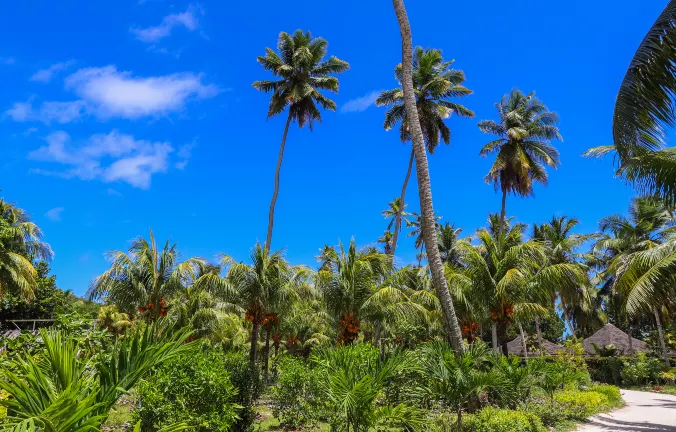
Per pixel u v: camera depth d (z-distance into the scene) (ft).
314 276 57.62
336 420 23.52
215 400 23.26
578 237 108.37
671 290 38.01
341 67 96.63
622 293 43.04
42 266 106.93
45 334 13.20
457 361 24.88
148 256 64.95
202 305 85.66
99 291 63.36
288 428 35.24
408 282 87.71
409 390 25.64
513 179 100.99
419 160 38.55
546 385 45.06
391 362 22.38
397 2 40.70
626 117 25.70
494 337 61.67
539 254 56.95
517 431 30.17
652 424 42.83
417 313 60.03
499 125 101.91
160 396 21.11
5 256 67.72
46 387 11.48
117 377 12.80
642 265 40.22
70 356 12.74
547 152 100.12
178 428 12.87
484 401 40.68
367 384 19.70
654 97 24.59
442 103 95.04
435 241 37.45
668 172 32.81
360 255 58.29
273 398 38.55
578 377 63.93
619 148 27.12
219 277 61.52
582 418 44.14
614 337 127.24
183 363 22.74
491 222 122.93
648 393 86.38
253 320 63.00
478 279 57.11
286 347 129.59
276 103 92.48
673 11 23.59
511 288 54.44
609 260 109.60
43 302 99.25
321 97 93.86
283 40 95.81
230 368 33.24
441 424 30.09
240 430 32.07
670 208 34.40
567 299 111.75
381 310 57.41
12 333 41.70
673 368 97.96
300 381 36.11
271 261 64.08
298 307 78.33
